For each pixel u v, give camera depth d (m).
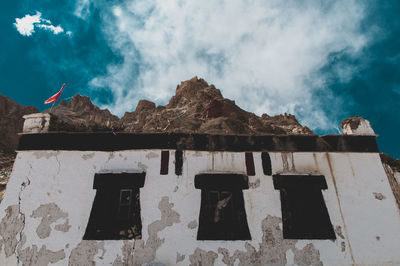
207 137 7.06
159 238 6.00
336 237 6.19
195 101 61.09
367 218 6.41
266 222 6.25
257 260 5.90
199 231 6.08
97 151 6.79
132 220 6.13
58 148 6.77
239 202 6.38
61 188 6.37
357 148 7.20
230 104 40.69
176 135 7.02
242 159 6.89
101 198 6.29
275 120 65.69
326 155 7.07
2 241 5.86
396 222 6.39
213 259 5.87
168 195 6.39
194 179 6.57
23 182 6.39
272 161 6.91
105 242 5.93
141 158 6.76
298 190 6.60
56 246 5.87
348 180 6.80
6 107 47.47
